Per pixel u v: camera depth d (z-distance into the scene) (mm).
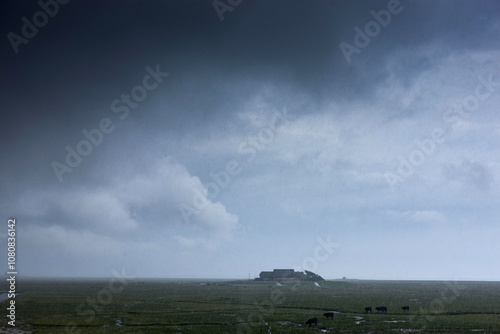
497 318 78000
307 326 69500
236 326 70438
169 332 64500
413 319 76938
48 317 81625
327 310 93812
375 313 87250
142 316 82875
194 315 84062
